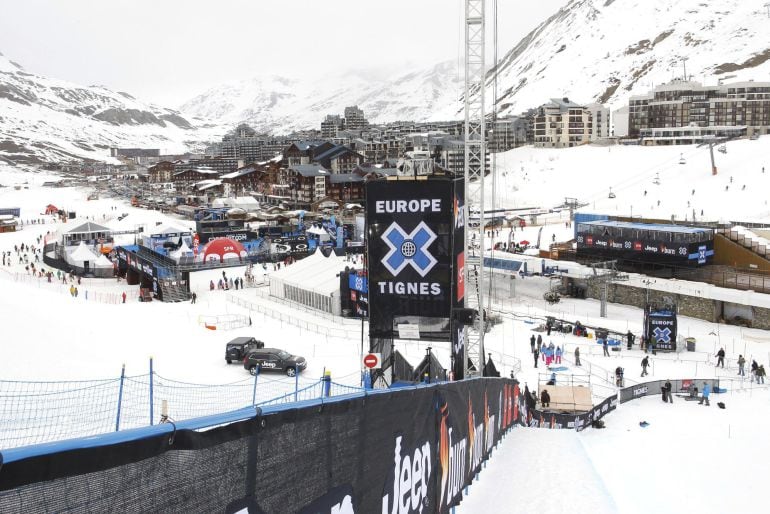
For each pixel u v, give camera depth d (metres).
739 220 105.94
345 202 168.25
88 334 40.62
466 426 15.57
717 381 40.72
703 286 60.62
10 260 98.06
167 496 4.84
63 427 19.91
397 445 9.68
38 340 35.78
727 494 25.16
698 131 191.38
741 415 36.31
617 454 29.75
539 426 33.09
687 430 33.62
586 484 17.91
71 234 101.88
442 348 49.28
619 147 187.50
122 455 4.43
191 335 47.28
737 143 156.88
